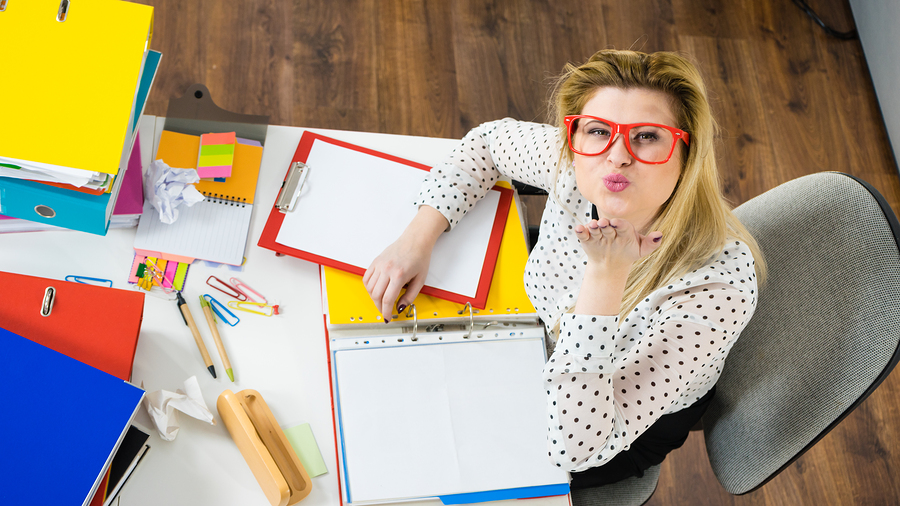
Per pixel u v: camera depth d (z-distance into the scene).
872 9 2.58
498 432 0.99
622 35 2.56
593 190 0.92
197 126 1.17
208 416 0.92
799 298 1.09
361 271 1.08
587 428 0.90
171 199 1.06
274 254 1.11
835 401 1.04
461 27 2.41
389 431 0.96
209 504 0.90
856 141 2.51
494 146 1.22
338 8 2.33
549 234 1.15
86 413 0.83
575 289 1.13
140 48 0.94
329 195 1.14
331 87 2.21
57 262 1.02
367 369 1.00
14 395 0.81
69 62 0.90
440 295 1.10
